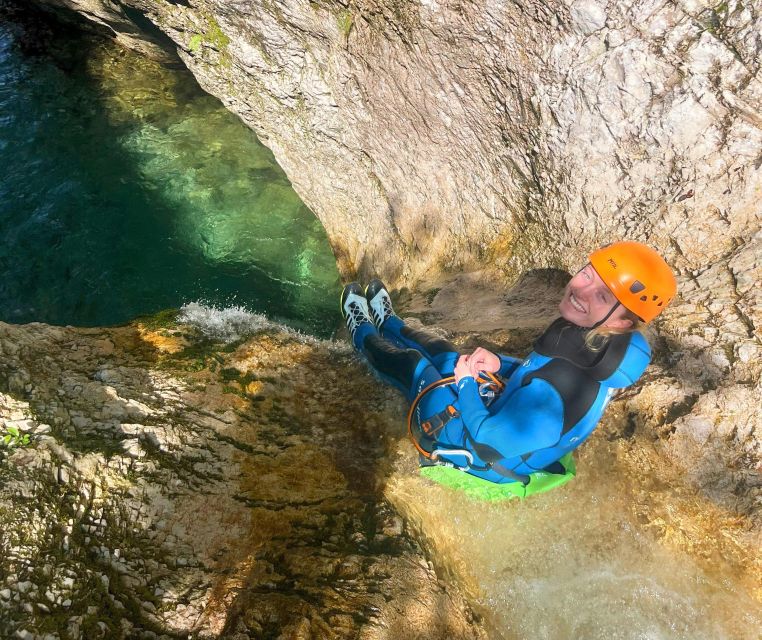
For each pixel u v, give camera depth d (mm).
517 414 2508
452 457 2854
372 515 2865
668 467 3043
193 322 3879
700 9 3287
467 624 2586
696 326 3307
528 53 3758
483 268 4504
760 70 3240
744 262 3393
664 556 2846
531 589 2828
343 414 3436
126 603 2248
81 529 2373
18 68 6852
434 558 2764
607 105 3604
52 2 6762
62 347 3338
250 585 2461
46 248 5465
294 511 2822
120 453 2699
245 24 5125
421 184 4891
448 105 4316
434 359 3434
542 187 4098
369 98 4824
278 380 3582
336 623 2334
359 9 4418
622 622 2727
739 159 3412
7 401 2686
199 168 6234
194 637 2234
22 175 5938
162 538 2508
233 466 2938
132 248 5586
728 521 2859
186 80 6984
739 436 3004
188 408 3164
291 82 5215
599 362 2451
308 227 5977
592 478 3074
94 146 6266
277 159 5977
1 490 2289
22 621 2023
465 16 3885
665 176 3592
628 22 3410
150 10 5621
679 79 3400
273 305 5438
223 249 5719
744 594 2719
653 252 2434
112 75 6945
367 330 3680
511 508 3023
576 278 2482
